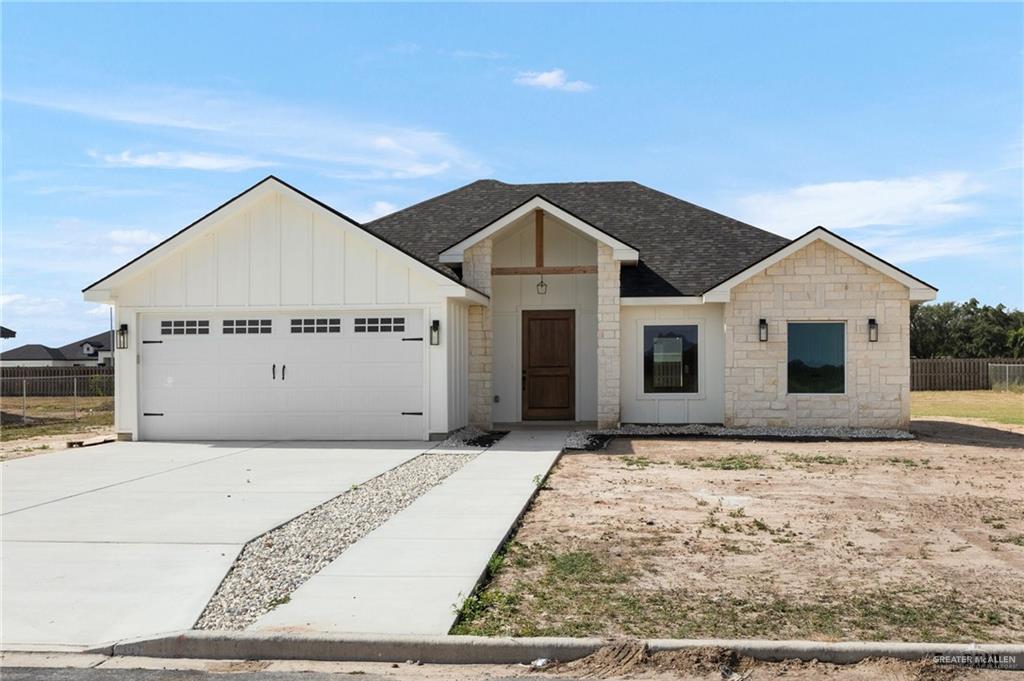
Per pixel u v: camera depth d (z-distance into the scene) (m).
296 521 9.66
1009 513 10.04
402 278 17.41
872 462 14.34
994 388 43.16
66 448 17.42
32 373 48.59
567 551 8.27
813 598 6.79
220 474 13.16
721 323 19.86
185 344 18.00
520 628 6.11
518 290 21.20
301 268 17.61
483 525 9.28
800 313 18.72
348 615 6.35
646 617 6.35
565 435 18.31
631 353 20.06
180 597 6.85
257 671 5.62
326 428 17.66
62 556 8.09
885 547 8.40
